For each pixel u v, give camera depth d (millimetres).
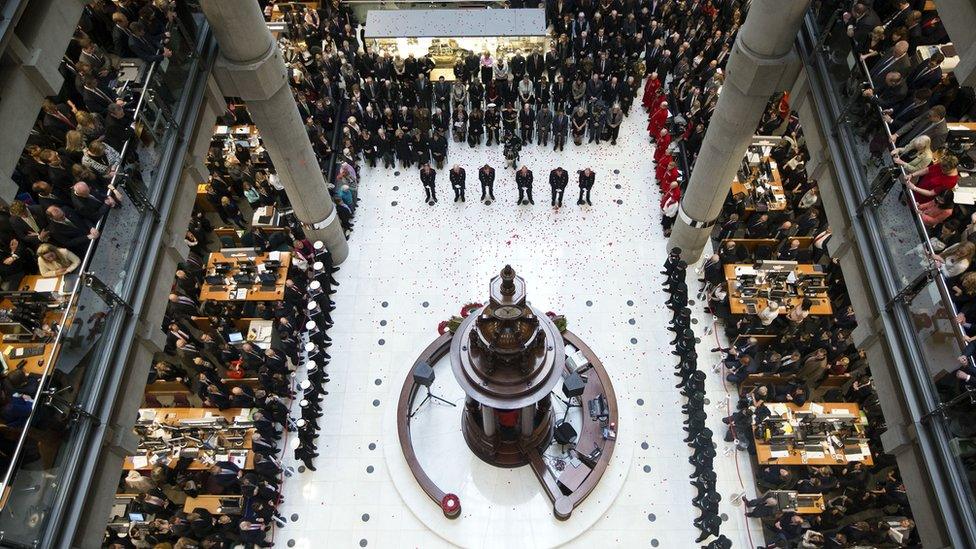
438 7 23438
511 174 20297
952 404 9328
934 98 14359
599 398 15367
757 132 19688
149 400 16016
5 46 8930
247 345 15008
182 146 12852
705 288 17422
